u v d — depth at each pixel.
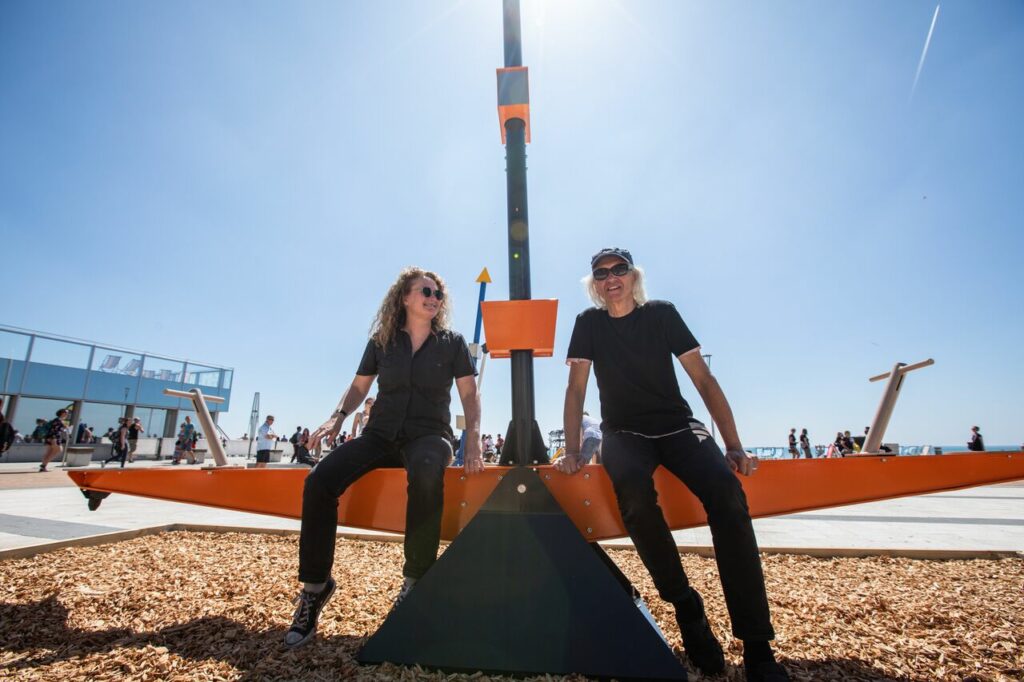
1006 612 2.17
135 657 1.67
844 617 2.14
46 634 1.90
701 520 1.85
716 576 2.96
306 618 1.77
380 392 2.12
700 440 1.75
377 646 1.59
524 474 1.71
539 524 1.63
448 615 1.58
